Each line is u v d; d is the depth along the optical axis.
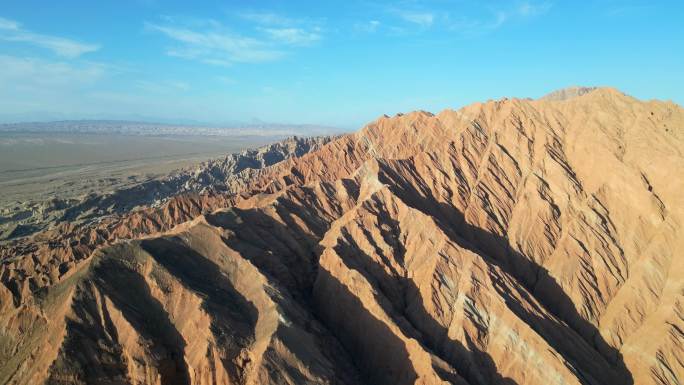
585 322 52.28
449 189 72.00
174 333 43.12
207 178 183.50
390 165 75.50
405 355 45.22
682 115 65.88
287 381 38.88
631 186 60.50
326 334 48.19
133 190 151.88
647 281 52.56
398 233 60.97
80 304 42.56
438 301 51.38
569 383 42.53
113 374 39.91
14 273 63.75
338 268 54.81
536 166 69.88
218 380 39.78
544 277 57.44
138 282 46.44
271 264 55.09
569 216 62.69
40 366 39.06
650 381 44.44
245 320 44.78
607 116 70.38
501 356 46.34
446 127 88.62
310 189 74.88
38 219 124.94
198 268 50.84
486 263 52.81
